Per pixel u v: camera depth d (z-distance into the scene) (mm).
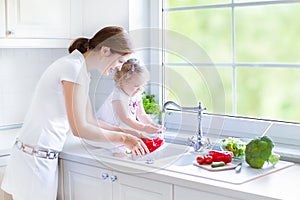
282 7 2449
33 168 2332
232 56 2656
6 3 2600
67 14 2885
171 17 2918
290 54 2443
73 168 2438
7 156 2477
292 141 2416
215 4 2711
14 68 3004
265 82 2545
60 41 2859
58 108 2330
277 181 1927
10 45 2633
